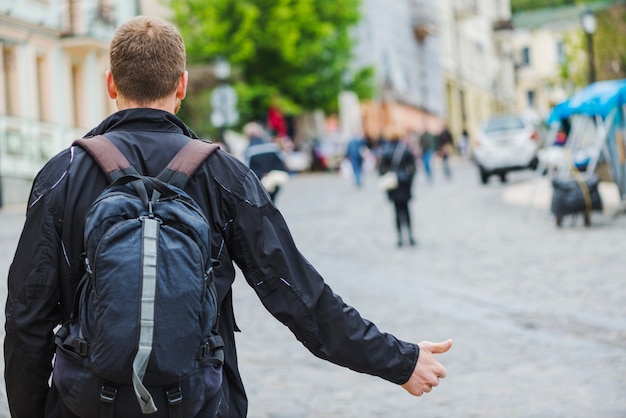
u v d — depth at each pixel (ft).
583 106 70.49
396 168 60.70
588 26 103.60
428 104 249.34
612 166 72.54
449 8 272.31
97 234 9.46
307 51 169.89
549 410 24.30
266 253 10.36
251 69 170.19
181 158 10.28
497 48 327.26
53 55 124.77
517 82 351.25
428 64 252.62
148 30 10.56
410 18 241.55
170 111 10.67
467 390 26.76
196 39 163.32
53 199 10.05
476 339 33.65
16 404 10.33
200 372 9.66
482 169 115.03
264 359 31.24
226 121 122.21
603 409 24.22
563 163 71.77
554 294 42.11
